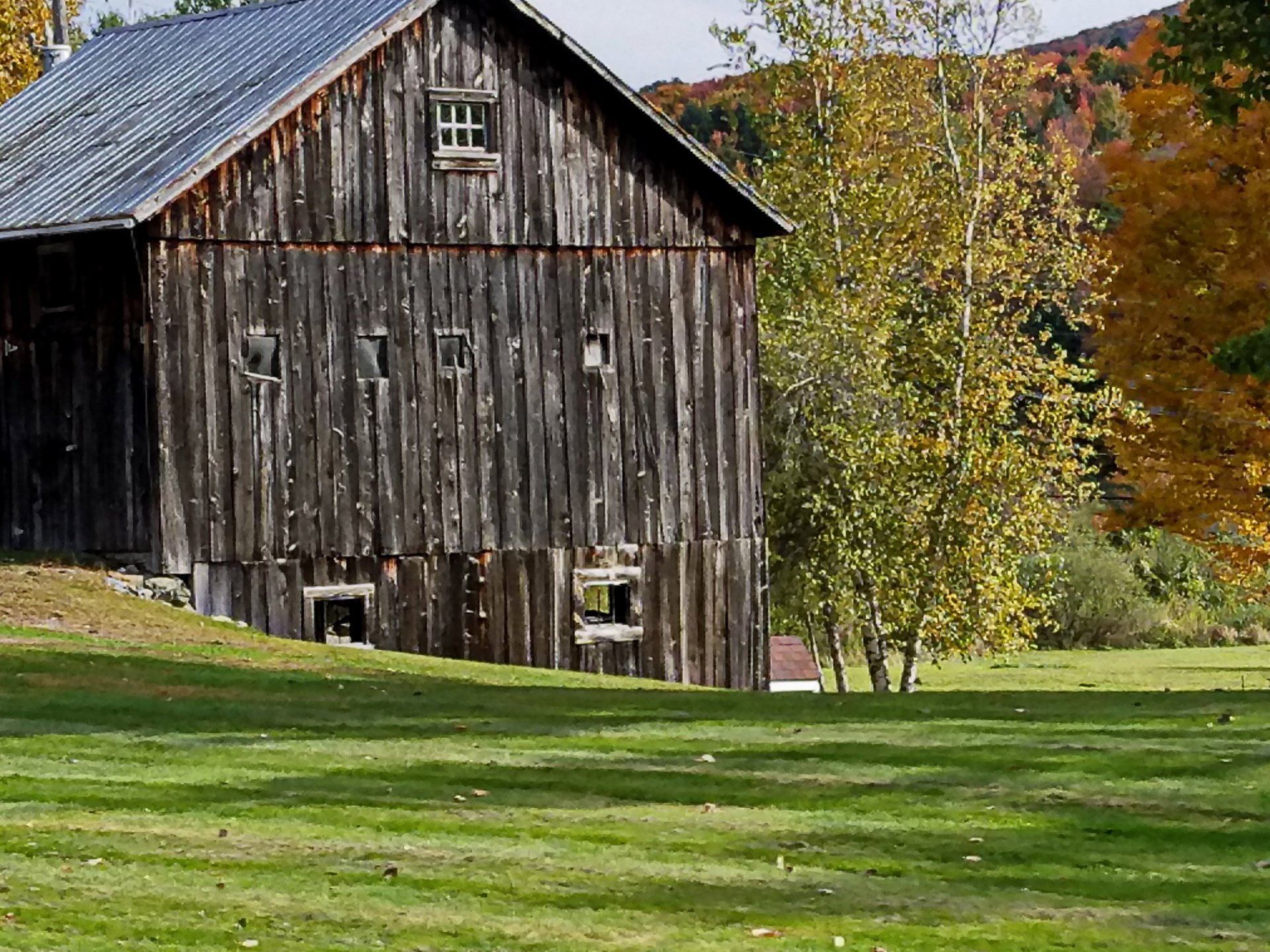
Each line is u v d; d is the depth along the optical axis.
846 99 47.16
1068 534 63.44
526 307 33.44
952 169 46.56
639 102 33.94
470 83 33.00
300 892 12.16
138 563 30.84
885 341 45.72
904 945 11.36
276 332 31.33
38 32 60.28
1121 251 34.22
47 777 15.90
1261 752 17.11
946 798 15.45
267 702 20.73
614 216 34.22
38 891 12.07
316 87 31.33
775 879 12.80
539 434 33.50
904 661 46.53
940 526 44.19
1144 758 16.89
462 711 20.42
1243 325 32.78
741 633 35.31
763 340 46.16
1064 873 13.16
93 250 31.45
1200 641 66.50
